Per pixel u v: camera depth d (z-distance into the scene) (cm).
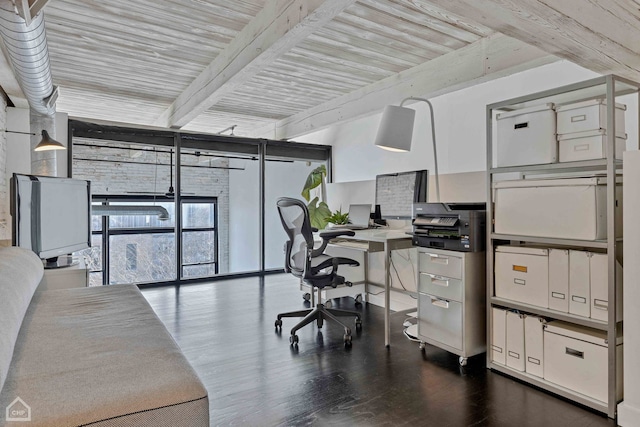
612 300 192
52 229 292
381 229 407
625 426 185
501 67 278
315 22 215
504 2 155
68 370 114
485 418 192
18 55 234
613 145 194
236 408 201
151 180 791
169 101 463
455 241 263
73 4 239
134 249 787
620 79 200
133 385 106
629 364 186
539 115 223
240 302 418
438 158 382
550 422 188
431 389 222
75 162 716
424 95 343
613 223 193
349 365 255
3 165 369
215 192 873
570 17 167
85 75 370
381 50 312
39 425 87
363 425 186
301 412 197
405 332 321
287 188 723
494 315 247
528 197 229
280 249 741
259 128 637
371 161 482
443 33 281
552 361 217
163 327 161
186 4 243
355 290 429
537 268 225
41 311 179
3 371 95
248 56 270
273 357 269
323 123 479
